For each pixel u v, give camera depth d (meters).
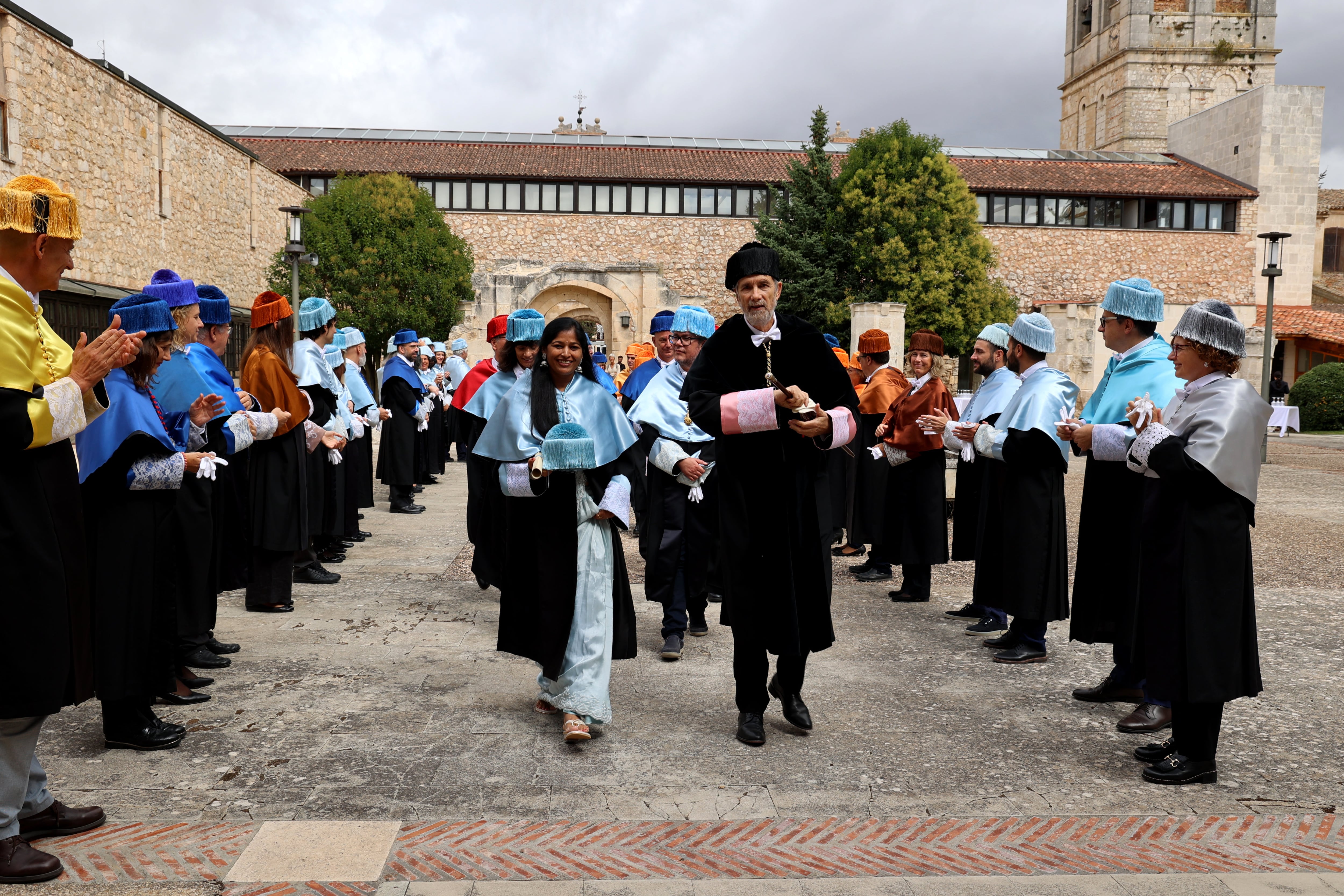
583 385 4.13
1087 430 4.38
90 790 3.33
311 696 4.39
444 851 2.91
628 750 3.80
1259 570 7.99
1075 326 24.45
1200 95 46.00
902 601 6.70
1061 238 34.56
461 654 5.10
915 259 28.17
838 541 9.32
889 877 2.79
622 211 33.25
